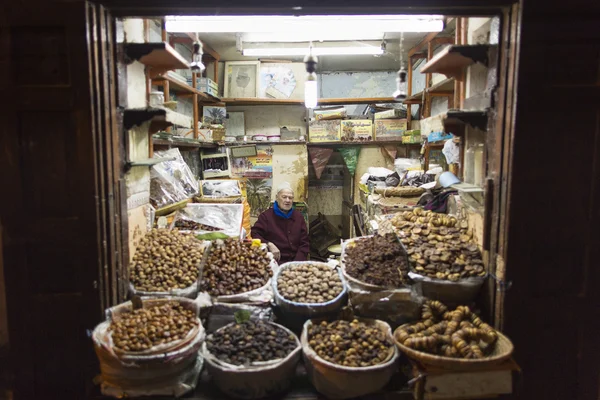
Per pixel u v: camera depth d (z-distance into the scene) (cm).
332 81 532
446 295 172
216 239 226
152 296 173
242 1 155
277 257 286
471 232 193
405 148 466
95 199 152
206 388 157
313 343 152
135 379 143
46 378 159
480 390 144
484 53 170
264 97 456
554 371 161
